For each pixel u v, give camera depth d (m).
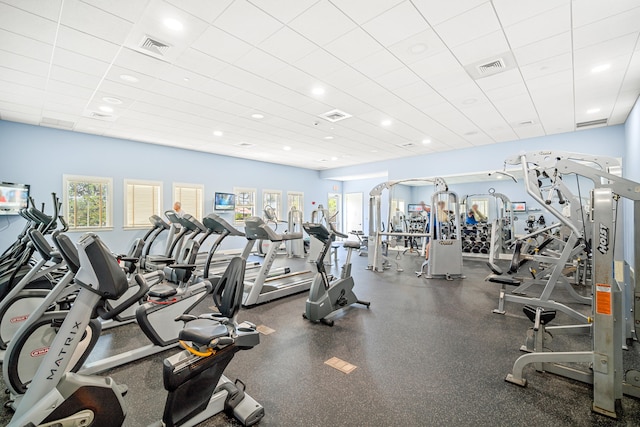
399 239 11.14
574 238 3.39
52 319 2.09
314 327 3.37
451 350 2.79
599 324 1.90
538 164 3.39
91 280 1.44
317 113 5.24
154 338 2.66
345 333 3.20
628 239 5.02
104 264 1.43
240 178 9.49
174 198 7.92
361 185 12.96
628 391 2.05
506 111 5.15
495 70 3.65
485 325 3.41
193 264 3.43
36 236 2.29
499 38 2.97
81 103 4.70
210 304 4.27
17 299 2.52
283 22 2.70
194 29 2.79
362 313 3.85
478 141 7.31
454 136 6.82
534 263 4.90
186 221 4.23
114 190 6.88
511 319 3.60
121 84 4.00
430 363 2.55
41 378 1.39
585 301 4.16
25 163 5.74
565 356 2.06
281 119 5.57
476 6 2.49
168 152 7.82
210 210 8.72
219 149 8.22
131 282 2.79
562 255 3.48
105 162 6.75
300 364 2.53
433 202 6.02
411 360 2.60
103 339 3.02
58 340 1.43
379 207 6.84
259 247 8.55
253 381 2.28
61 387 1.43
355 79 3.88
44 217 3.00
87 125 5.88
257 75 3.76
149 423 1.83
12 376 1.96
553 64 3.51
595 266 1.92
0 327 2.44
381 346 2.88
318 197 12.24
